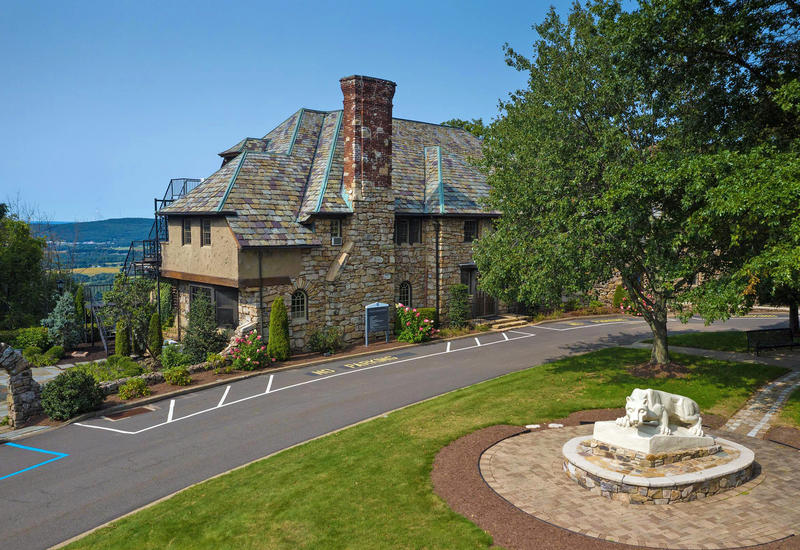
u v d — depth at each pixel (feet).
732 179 40.96
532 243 61.21
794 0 46.98
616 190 50.01
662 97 56.29
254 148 106.83
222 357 76.02
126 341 94.89
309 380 71.61
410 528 32.30
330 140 101.30
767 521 31.12
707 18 48.55
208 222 86.22
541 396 59.11
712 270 53.78
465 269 108.37
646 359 73.20
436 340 95.91
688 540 29.40
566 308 124.36
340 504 35.94
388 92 93.71
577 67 60.85
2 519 37.40
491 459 41.75
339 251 90.94
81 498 40.27
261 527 33.68
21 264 130.93
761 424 48.47
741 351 76.23
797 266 36.60
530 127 64.85
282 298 82.17
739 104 53.31
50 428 56.44
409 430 49.73
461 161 118.42
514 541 30.07
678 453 36.60
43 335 106.42
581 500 34.53
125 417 58.85
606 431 38.88
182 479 42.88
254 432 52.75
